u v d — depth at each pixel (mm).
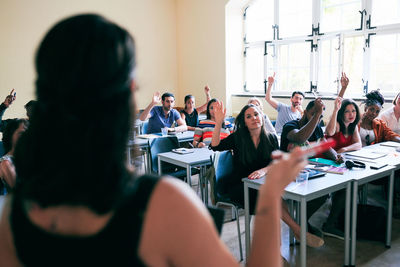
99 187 458
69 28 470
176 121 5289
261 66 6801
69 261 468
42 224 483
